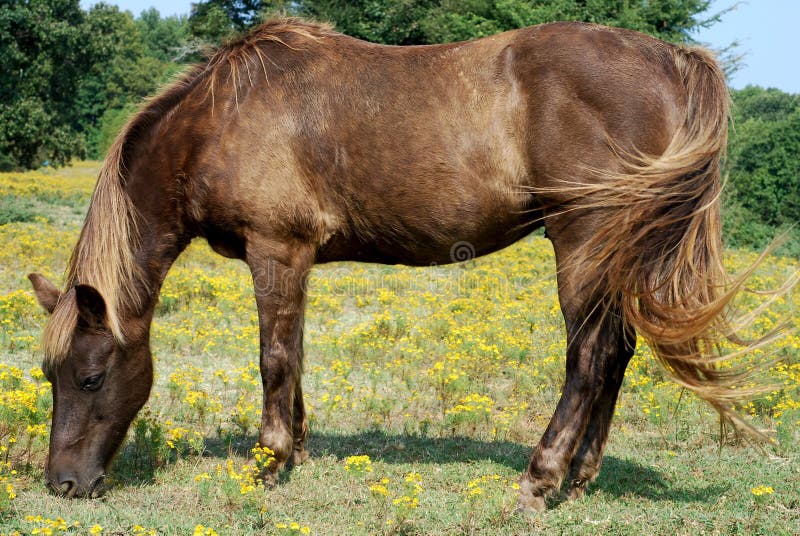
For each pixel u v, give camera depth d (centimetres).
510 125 384
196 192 427
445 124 390
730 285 352
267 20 456
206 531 331
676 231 359
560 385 647
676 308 346
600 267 368
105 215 421
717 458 478
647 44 379
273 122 414
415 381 666
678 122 365
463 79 392
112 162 430
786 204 2077
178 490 423
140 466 462
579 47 375
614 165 365
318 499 408
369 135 402
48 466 400
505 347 724
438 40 2062
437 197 395
